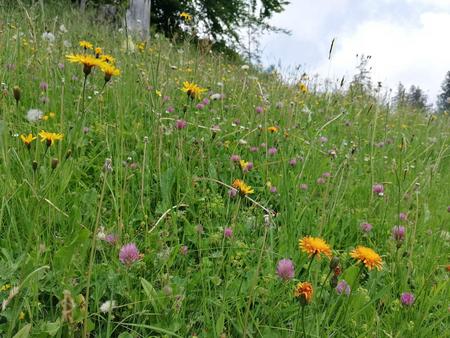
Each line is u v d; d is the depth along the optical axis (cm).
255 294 171
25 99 320
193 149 287
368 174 320
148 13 1056
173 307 155
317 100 564
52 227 192
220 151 310
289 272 160
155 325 150
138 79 388
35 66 356
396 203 279
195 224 226
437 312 182
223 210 237
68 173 206
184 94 396
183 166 260
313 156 316
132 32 667
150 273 177
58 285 153
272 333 152
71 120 307
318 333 151
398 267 208
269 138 341
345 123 460
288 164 306
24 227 179
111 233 186
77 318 130
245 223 230
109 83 371
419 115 669
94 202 208
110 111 334
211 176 264
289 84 535
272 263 183
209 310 167
